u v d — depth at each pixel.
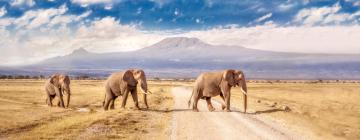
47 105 43.59
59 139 19.48
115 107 41.56
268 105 41.47
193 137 20.36
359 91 80.38
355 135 21.95
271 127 23.70
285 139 19.33
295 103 46.66
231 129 22.84
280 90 91.50
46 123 26.94
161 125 25.81
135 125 25.50
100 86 110.81
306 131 22.38
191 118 29.23
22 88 84.88
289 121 26.86
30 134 21.28
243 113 32.31
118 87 36.41
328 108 38.88
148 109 36.53
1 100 47.69
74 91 75.62
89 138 20.00
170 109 37.69
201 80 35.50
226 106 34.28
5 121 26.48
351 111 35.81
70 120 26.95
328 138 20.33
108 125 24.62
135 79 36.69
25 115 30.67
